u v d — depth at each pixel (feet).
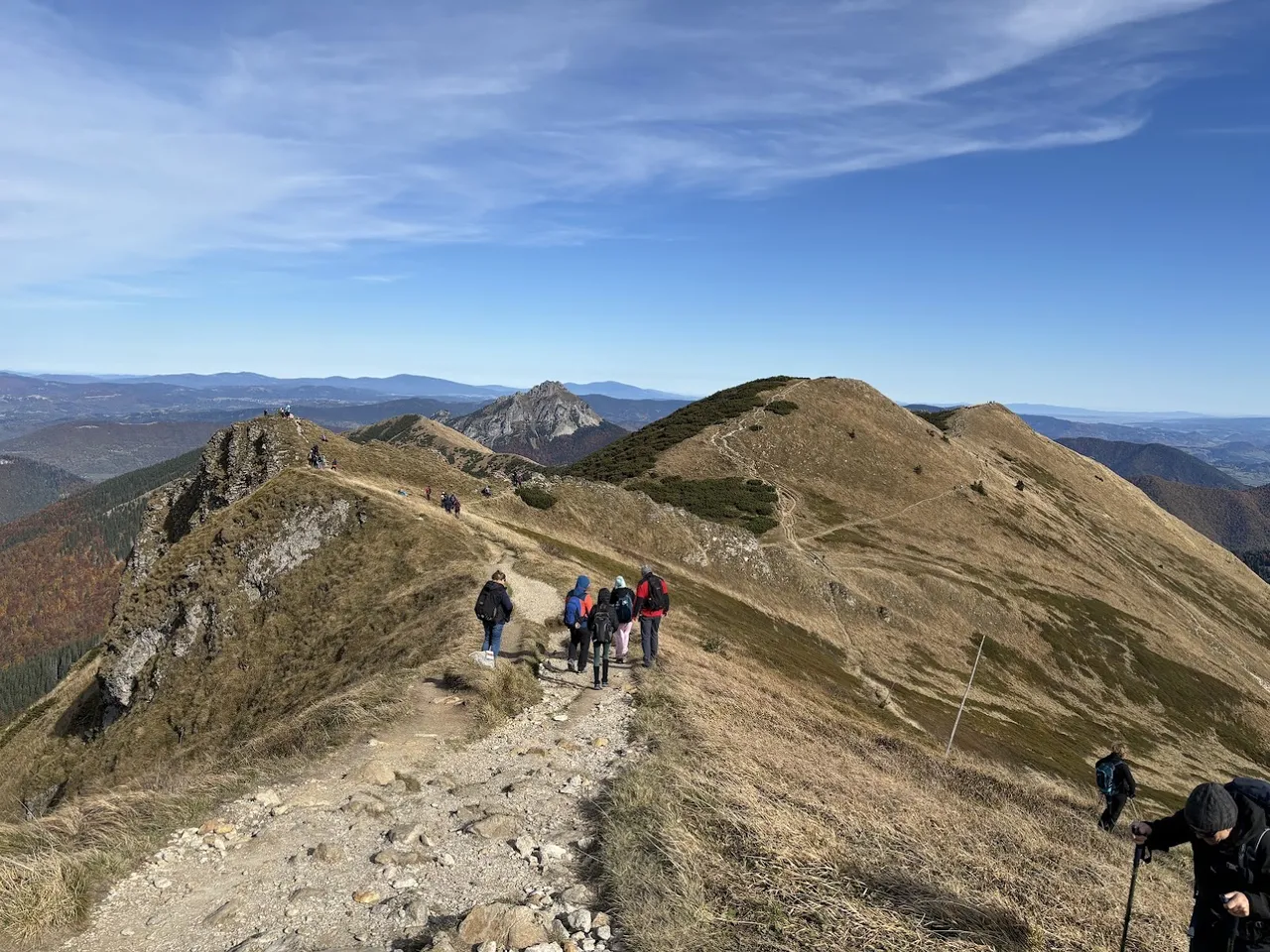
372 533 126.31
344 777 32.12
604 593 52.85
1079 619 229.25
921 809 35.17
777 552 198.08
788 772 36.88
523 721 42.86
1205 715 208.85
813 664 136.05
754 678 79.10
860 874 23.62
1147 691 208.03
